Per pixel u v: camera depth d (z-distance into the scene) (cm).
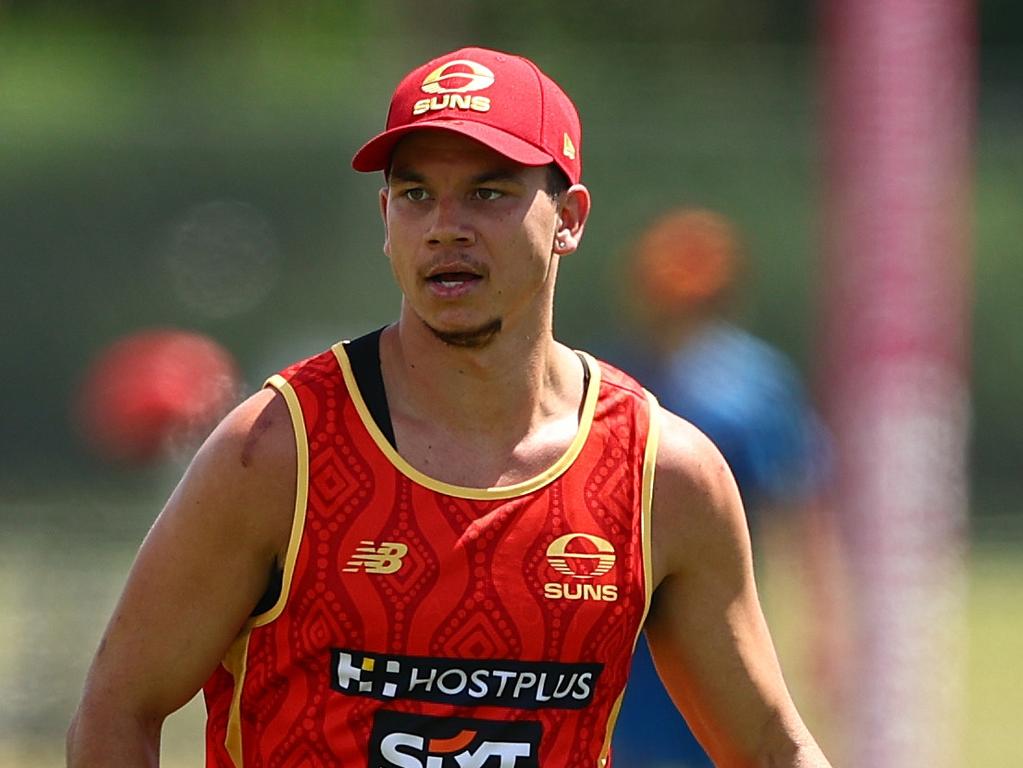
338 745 1177
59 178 4928
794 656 3638
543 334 1226
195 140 4959
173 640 1188
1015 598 5091
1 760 3281
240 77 5712
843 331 2348
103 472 4809
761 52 6688
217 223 4959
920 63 2231
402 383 1218
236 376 3269
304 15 7069
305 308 4969
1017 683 4119
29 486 4816
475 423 1209
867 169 2272
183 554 1180
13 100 5112
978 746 3531
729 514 1266
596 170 5072
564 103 1245
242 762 1215
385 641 1170
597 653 1205
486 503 1189
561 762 1205
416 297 1195
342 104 5069
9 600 3919
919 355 2317
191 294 4950
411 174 1198
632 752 2302
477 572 1178
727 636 1288
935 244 2277
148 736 1199
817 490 2417
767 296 5112
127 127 4959
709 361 2344
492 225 1188
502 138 1183
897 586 2403
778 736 1311
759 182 5106
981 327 5491
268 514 1176
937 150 2258
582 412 1239
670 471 1241
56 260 4931
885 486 2369
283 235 4969
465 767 1184
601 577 1203
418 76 1227
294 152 4969
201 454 1192
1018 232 5472
